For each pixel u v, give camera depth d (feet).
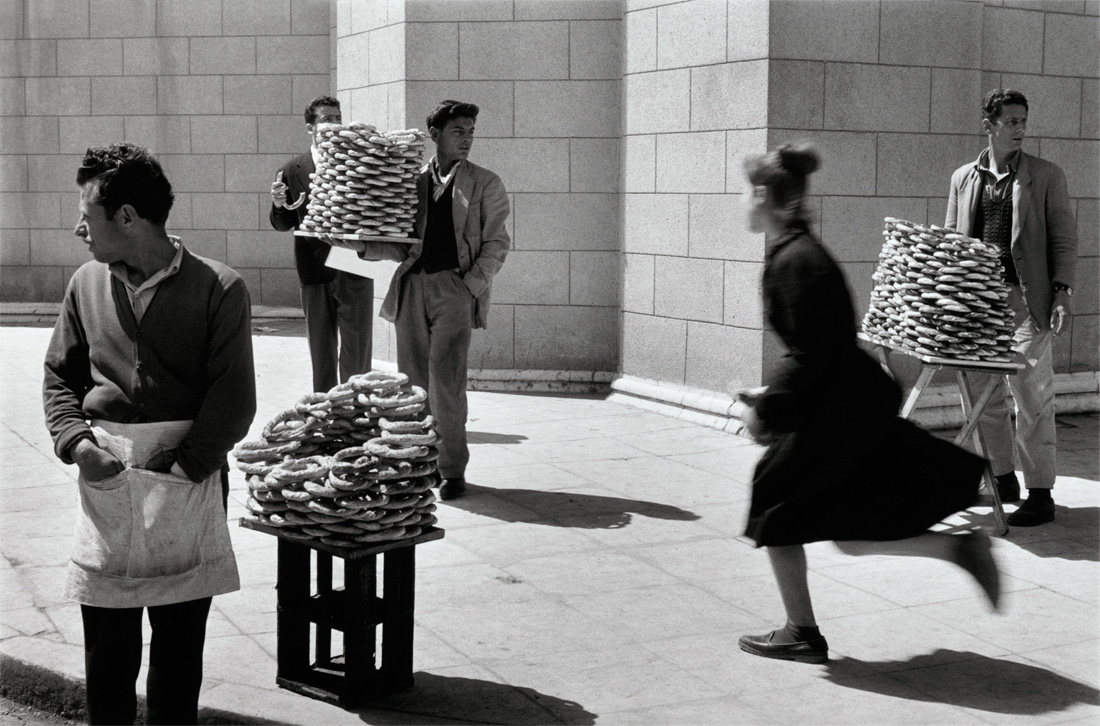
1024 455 20.35
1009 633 15.42
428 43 32.12
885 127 26.96
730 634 15.33
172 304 10.79
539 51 31.81
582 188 32.01
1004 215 20.53
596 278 32.24
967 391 20.35
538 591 16.87
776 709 13.10
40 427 27.91
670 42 28.91
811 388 13.38
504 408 30.27
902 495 13.56
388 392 13.50
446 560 18.22
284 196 24.59
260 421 28.63
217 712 13.00
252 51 47.75
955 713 13.00
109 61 48.44
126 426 10.94
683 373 29.27
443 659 14.44
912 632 15.46
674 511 20.98
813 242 13.48
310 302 25.17
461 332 21.72
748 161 13.85
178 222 48.80
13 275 49.37
